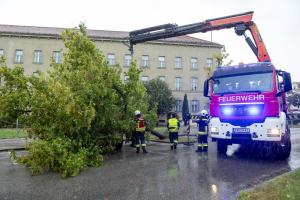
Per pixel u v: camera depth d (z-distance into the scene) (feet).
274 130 31.09
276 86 32.30
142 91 45.34
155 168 29.66
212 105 35.88
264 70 33.19
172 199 19.47
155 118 49.37
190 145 49.01
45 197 20.66
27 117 31.19
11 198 20.56
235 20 46.50
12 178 26.50
